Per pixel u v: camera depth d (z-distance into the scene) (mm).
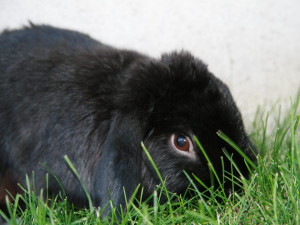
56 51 623
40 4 848
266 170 582
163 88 574
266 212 544
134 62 608
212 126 566
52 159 591
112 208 541
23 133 599
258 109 771
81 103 591
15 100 604
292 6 872
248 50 868
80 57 617
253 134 725
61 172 590
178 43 865
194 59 598
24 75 609
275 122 792
